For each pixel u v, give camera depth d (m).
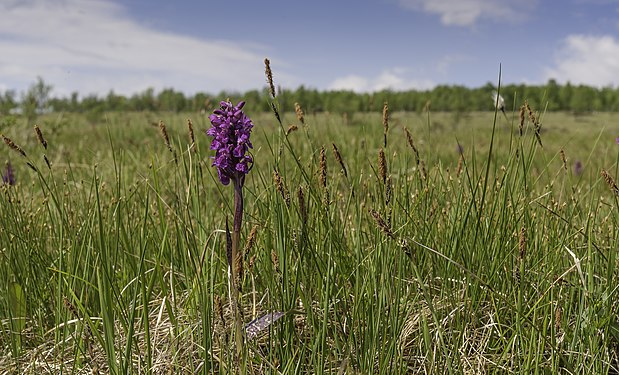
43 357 3.28
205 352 2.82
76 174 7.51
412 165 5.82
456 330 3.29
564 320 3.11
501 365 3.10
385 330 2.93
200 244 3.87
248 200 4.98
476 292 3.38
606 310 3.14
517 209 4.13
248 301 3.70
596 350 2.97
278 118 3.08
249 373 2.90
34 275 4.05
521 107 3.63
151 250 4.25
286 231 3.10
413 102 47.09
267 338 3.36
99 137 14.16
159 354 3.22
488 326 3.33
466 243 3.69
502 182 3.67
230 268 2.67
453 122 31.00
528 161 3.82
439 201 4.27
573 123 43.31
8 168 5.21
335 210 3.70
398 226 3.71
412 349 3.33
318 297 3.37
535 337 2.96
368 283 3.17
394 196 3.93
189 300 3.29
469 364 3.08
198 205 3.80
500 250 3.51
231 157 2.49
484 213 3.88
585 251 3.79
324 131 9.03
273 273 3.49
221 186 5.84
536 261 3.61
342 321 3.30
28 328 3.77
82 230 3.95
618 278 3.44
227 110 2.48
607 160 10.38
